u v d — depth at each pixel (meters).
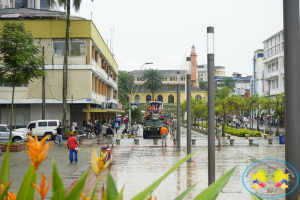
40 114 38.31
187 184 12.59
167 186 12.22
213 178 9.80
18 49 22.66
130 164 17.89
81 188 1.83
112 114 70.88
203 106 52.84
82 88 37.59
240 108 57.25
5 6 82.62
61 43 37.69
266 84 75.38
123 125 70.62
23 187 1.69
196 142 32.31
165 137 27.89
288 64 5.46
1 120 38.28
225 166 16.98
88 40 37.69
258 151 24.41
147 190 1.82
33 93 37.53
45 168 16.58
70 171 15.74
